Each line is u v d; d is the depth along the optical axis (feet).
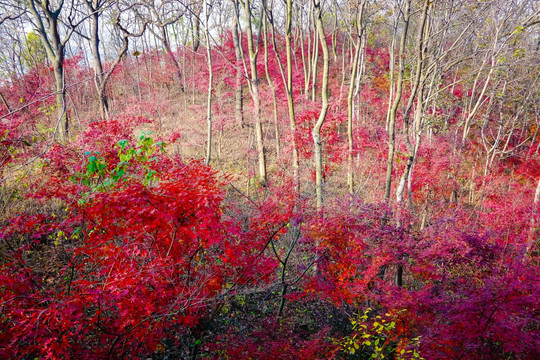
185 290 14.07
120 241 15.34
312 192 28.63
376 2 33.91
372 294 18.12
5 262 15.26
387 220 23.00
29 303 11.73
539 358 13.97
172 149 46.52
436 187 41.22
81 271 18.02
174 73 72.28
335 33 68.85
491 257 19.47
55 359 9.81
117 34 66.64
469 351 14.67
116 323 12.66
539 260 25.39
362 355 19.45
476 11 29.53
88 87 62.34
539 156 48.60
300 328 22.08
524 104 45.06
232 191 36.99
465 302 14.93
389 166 27.81
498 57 31.65
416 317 16.40
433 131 47.98
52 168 20.74
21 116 29.91
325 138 42.47
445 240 19.90
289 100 34.73
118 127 25.94
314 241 20.86
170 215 12.37
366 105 59.16
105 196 13.05
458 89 50.21
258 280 18.01
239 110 59.52
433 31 32.86
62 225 14.84
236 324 21.24
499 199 38.32
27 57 47.93
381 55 64.13
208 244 13.91
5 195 22.88
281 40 77.77
